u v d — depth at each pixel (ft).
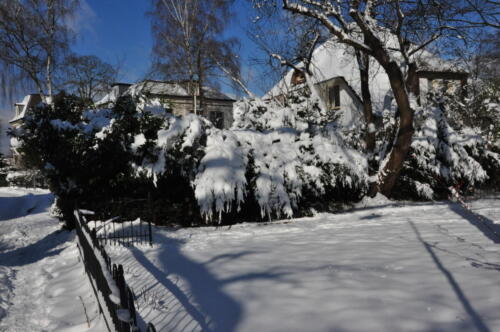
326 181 45.06
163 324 14.90
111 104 43.57
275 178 42.11
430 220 38.32
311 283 18.75
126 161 39.55
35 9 87.71
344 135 51.96
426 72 97.35
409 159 60.39
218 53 97.86
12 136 41.09
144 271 22.95
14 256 36.42
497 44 60.23
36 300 20.95
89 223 37.19
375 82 99.25
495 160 66.64
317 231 35.50
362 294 16.88
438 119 62.95
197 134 39.11
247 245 29.58
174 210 41.24
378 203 51.65
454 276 18.75
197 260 24.95
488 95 81.97
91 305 18.48
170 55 99.45
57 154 39.42
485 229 32.27
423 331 13.19
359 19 46.39
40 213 75.46
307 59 64.03
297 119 48.42
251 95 61.87
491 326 13.08
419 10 49.62
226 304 16.65
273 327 14.14
